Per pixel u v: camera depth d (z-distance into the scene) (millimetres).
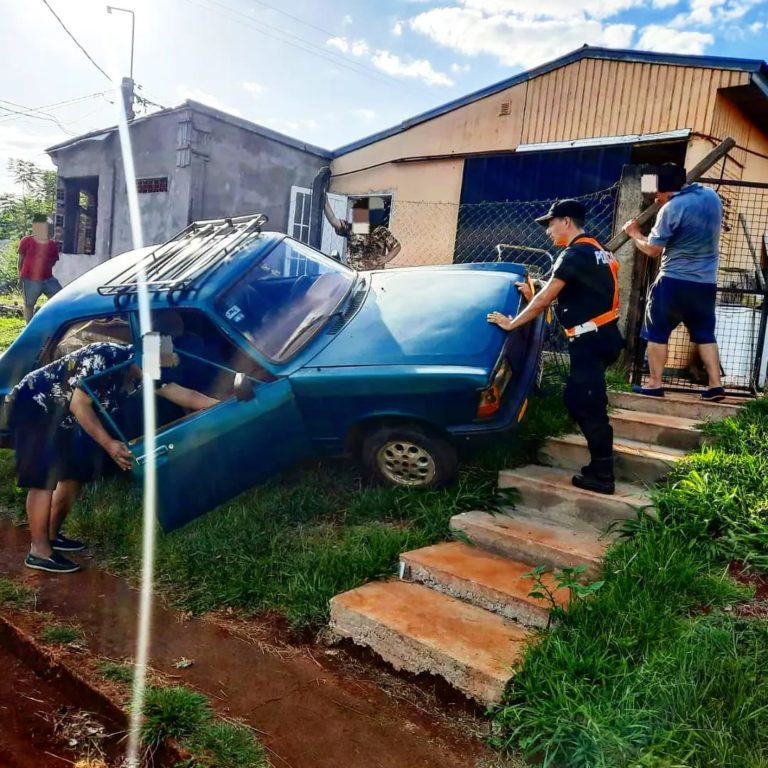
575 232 3541
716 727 2045
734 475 3463
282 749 2320
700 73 7570
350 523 3867
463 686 2553
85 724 2541
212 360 3951
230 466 3682
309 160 10867
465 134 9586
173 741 2336
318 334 4113
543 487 3674
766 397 4410
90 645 2965
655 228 4473
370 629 2873
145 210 10352
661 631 2469
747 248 7828
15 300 17031
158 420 3949
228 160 9820
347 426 3793
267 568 3500
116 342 4320
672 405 4523
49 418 3590
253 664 2848
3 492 4812
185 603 3361
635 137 7988
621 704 2203
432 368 3590
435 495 3846
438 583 3176
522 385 3986
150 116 9883
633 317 5434
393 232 10328
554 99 8727
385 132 10312
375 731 2428
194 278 3934
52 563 3709
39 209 26578
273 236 4656
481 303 4129
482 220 9430
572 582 2717
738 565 2973
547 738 2223
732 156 8039
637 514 3305
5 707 2666
